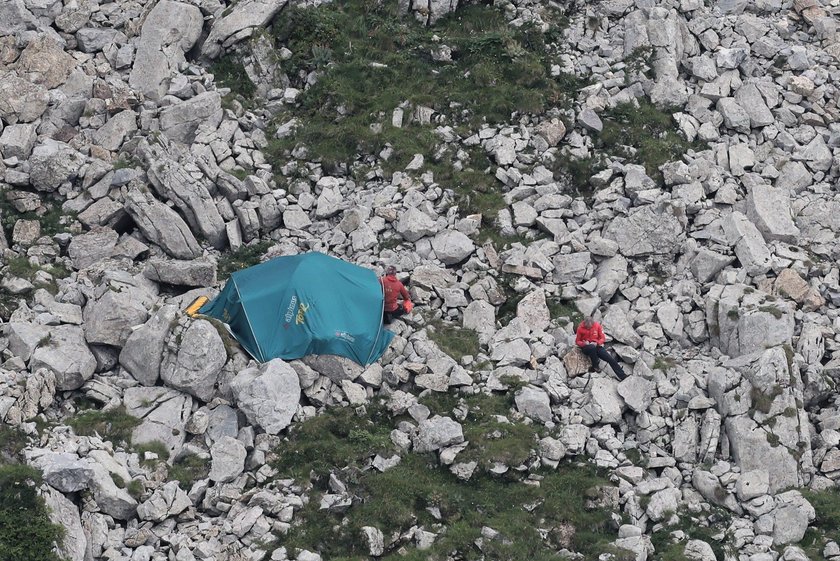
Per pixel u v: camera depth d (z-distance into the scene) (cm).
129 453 10069
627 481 10162
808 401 10831
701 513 10025
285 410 10375
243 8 14188
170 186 12144
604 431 10512
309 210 12662
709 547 9581
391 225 12338
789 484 10231
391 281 11388
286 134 13450
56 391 10375
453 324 11494
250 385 10344
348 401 10619
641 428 10575
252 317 10925
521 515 9881
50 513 9119
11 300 11112
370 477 10056
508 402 10762
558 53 14250
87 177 12175
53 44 13425
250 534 9531
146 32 13700
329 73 13988
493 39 14238
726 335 11231
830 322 11400
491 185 12825
